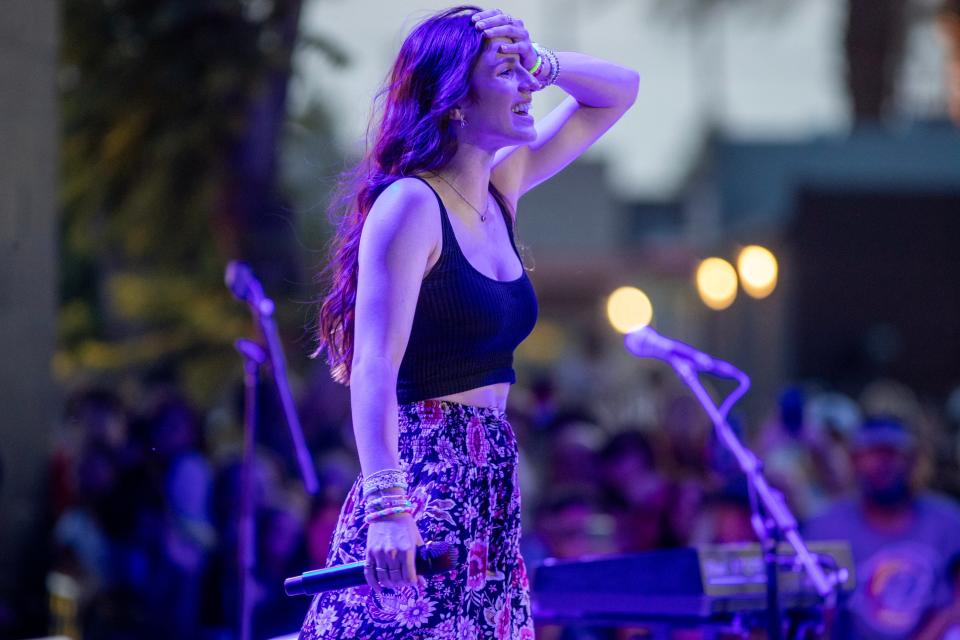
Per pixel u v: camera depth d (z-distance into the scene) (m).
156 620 11.61
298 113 16.34
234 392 14.08
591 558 5.89
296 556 10.41
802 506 10.73
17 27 9.27
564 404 18.64
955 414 20.16
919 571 9.66
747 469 5.95
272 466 11.67
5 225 9.21
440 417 4.37
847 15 29.08
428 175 4.52
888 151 29.48
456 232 4.42
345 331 4.62
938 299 28.86
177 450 12.23
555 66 5.05
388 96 4.62
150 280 18.64
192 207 16.44
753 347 29.38
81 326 20.39
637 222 35.31
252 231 16.12
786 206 29.06
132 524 11.90
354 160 4.79
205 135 15.84
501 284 4.48
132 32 15.63
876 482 9.77
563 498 9.93
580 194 33.75
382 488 4.05
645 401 23.47
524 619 4.54
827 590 5.70
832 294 28.92
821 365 28.91
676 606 5.68
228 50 15.31
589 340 26.00
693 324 32.19
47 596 9.58
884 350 28.59
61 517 11.94
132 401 18.61
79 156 16.06
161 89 15.67
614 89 5.19
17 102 9.27
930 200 28.91
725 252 30.11
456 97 4.45
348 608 4.33
